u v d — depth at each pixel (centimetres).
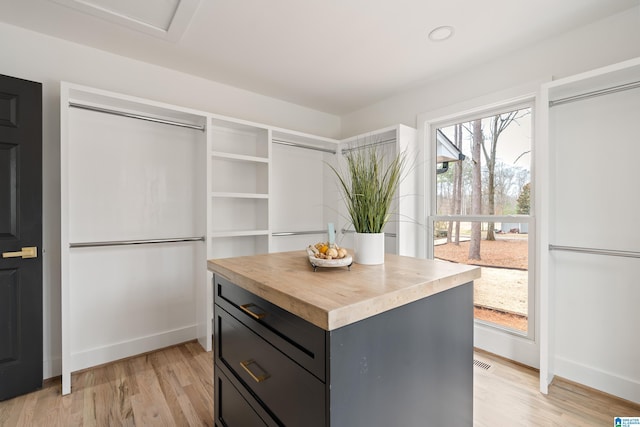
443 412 118
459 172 264
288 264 138
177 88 258
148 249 245
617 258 180
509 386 194
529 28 193
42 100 190
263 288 103
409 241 277
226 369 135
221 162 281
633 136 174
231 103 289
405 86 286
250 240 302
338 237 340
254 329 113
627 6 172
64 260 187
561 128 200
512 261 231
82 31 199
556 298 204
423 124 282
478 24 190
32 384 186
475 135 254
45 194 204
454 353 123
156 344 247
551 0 167
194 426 158
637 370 173
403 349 100
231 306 129
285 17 184
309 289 96
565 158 198
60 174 189
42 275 190
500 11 177
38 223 188
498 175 240
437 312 114
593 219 188
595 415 165
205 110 273
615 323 181
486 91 240
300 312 86
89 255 221
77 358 214
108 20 187
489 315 245
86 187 218
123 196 233
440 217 274
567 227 198
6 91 178
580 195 193
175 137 257
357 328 85
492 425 158
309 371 86
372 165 152
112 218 229
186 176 262
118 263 232
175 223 257
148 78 243
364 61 239
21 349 183
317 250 134
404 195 272
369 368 89
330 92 302
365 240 138
